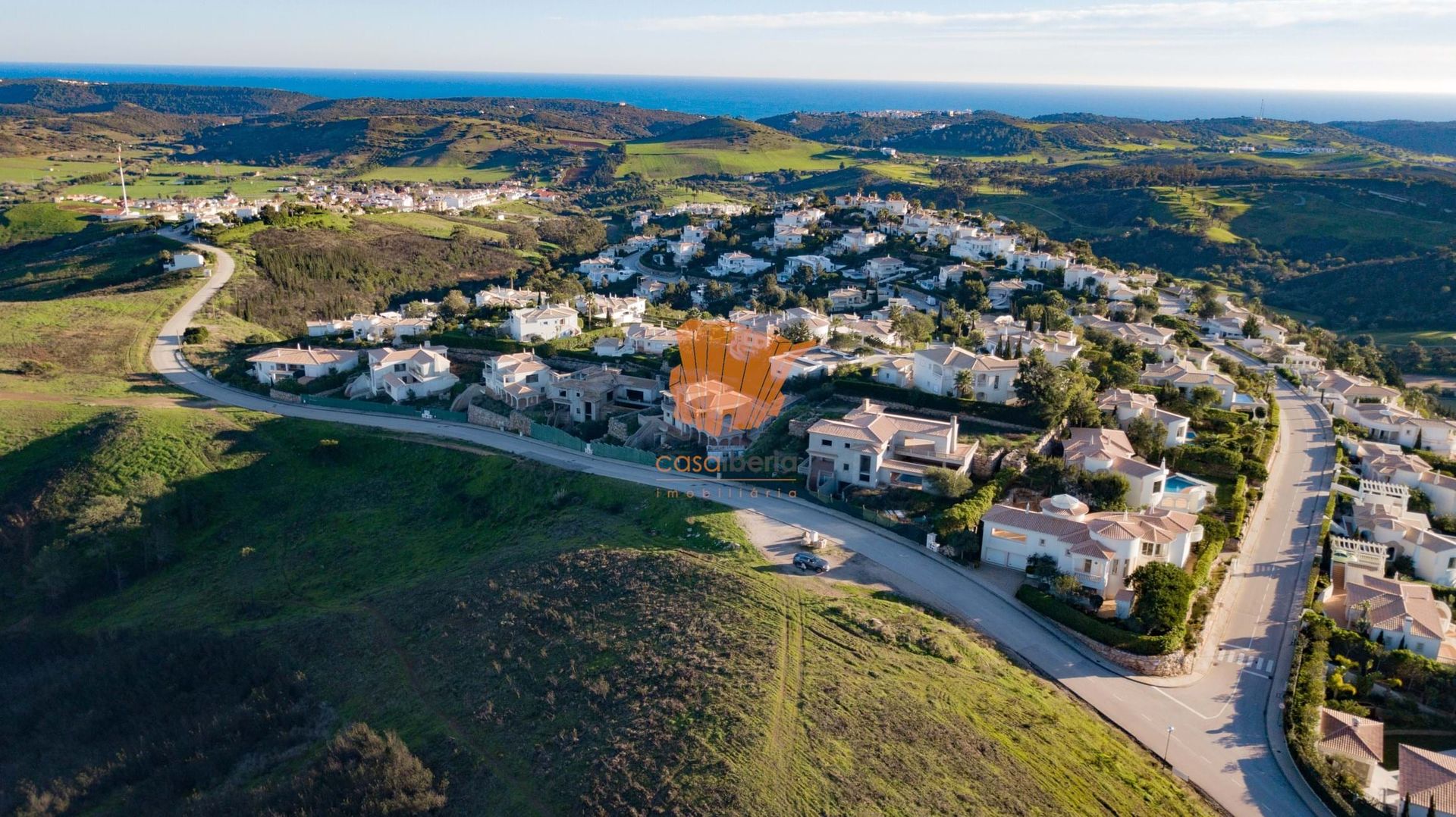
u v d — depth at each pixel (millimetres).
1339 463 106125
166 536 95250
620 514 88312
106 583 93188
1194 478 93062
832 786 49250
